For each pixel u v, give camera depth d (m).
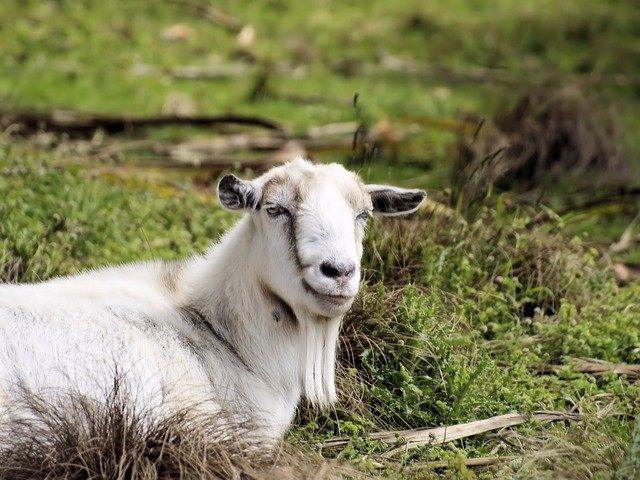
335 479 11.70
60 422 11.42
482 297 16.36
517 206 19.66
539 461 12.33
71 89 28.77
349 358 14.66
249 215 12.88
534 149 24.69
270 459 11.84
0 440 11.13
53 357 11.72
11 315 11.81
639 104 31.27
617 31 36.59
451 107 29.80
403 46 34.47
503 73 33.09
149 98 28.73
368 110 29.05
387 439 13.31
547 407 14.28
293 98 29.72
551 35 35.78
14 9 32.72
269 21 35.12
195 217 18.47
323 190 12.31
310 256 12.02
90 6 33.69
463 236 17.22
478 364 14.66
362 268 15.90
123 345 12.11
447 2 37.78
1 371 11.41
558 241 18.05
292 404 13.03
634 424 13.36
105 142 25.28
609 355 15.88
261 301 12.77
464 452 12.87
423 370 14.60
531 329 16.52
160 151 25.06
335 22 35.47
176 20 33.97
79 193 18.12
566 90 27.44
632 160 26.31
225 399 12.34
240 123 26.97
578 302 17.36
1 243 15.63
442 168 24.66
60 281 13.07
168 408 12.00
